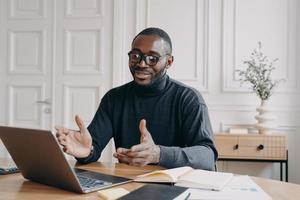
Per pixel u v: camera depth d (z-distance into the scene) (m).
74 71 2.80
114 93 1.46
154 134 1.34
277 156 2.25
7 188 0.81
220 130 2.57
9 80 2.92
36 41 2.88
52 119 2.84
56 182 0.79
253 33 2.54
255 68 2.43
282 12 2.51
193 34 2.62
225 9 2.57
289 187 0.84
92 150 1.17
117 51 2.72
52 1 2.84
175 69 2.63
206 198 0.71
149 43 1.27
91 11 2.79
